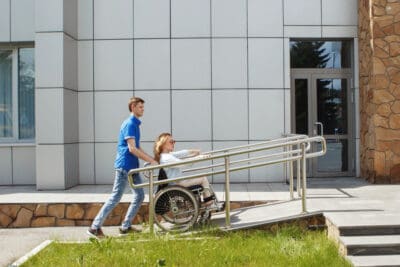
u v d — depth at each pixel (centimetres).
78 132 1079
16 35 1098
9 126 1127
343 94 1121
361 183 1012
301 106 1122
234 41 1071
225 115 1070
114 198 691
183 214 683
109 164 1076
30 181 1084
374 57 988
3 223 809
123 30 1079
